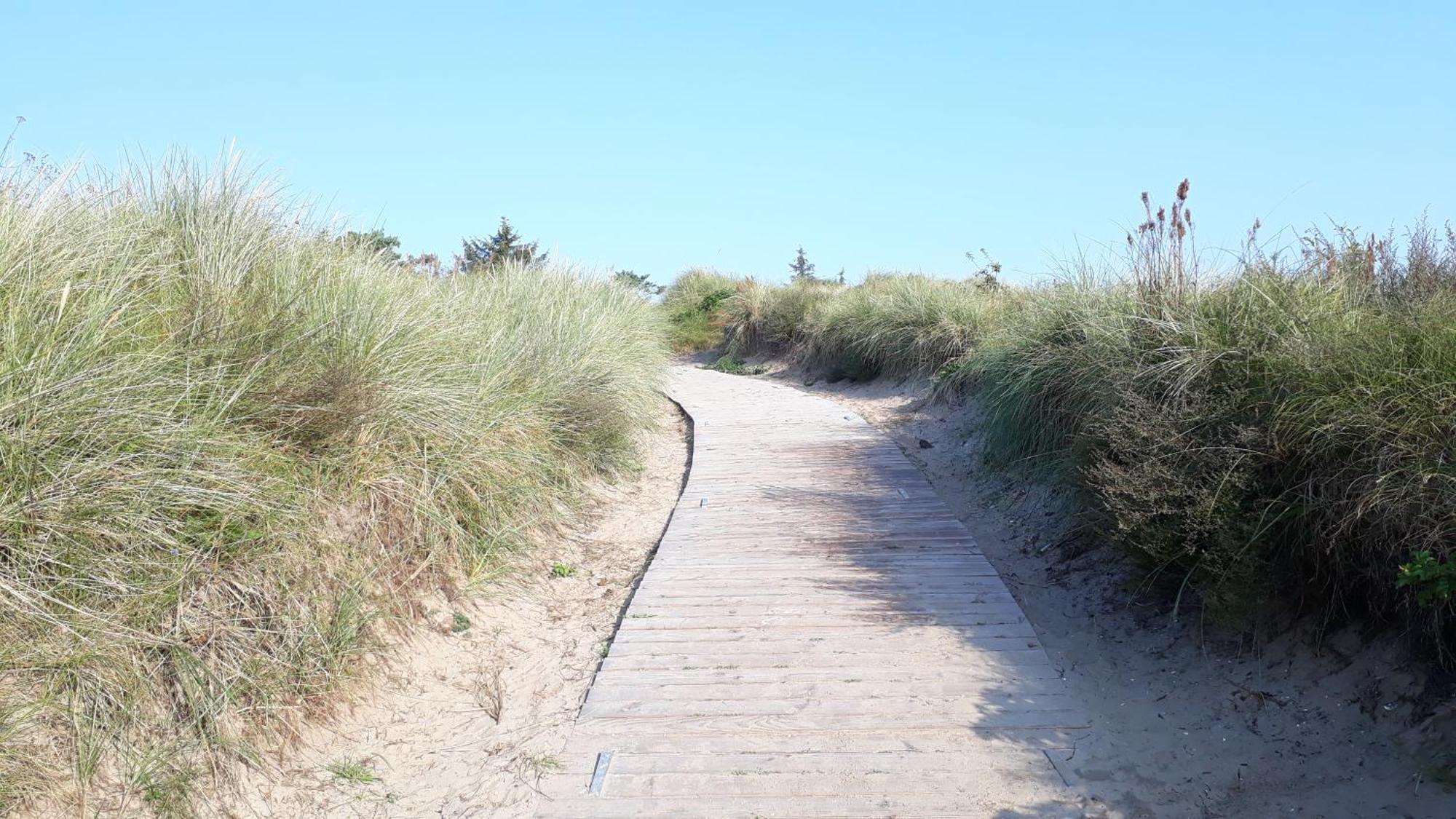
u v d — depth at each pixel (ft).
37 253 13.65
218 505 13.25
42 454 11.76
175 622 12.12
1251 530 14.53
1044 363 24.93
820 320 56.34
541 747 13.37
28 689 10.49
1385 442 13.14
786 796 11.79
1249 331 17.48
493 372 23.89
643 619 17.74
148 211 18.21
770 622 17.40
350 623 14.35
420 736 13.93
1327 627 13.99
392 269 24.99
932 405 38.81
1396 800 10.83
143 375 13.60
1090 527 18.92
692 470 30.89
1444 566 11.32
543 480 23.72
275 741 12.50
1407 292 17.24
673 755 12.85
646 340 43.45
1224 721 13.23
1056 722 13.55
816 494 27.12
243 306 16.79
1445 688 11.85
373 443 17.65
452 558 18.19
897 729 13.38
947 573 19.88
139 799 10.75
